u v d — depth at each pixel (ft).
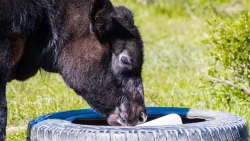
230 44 98.22
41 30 75.31
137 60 73.92
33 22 73.92
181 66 129.08
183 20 183.83
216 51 104.68
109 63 74.33
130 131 62.80
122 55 73.72
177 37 159.02
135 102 74.38
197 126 64.64
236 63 98.37
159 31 168.04
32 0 73.26
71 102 103.45
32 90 111.24
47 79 115.85
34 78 116.06
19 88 112.47
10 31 72.59
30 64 77.77
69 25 74.95
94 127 64.49
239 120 69.21
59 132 64.95
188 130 63.36
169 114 73.67
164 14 194.29
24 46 75.82
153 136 62.44
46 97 105.91
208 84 102.83
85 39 74.74
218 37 103.04
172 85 113.70
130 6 194.29
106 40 74.02
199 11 184.65
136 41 74.08
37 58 77.00
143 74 122.62
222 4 177.27
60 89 111.96
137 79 74.59
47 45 75.87
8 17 71.77
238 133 66.33
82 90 75.82
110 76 74.49
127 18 73.82
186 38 156.87
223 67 102.42
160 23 179.83
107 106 75.25
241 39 97.60
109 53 74.23
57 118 71.67
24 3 72.54
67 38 75.15
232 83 97.66
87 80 75.05
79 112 75.77
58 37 75.31
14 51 75.15
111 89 74.79
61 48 75.61
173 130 63.10
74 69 75.46
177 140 62.64
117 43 73.92
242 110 95.09
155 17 189.47
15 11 72.02
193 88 108.78
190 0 192.75
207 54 128.67
